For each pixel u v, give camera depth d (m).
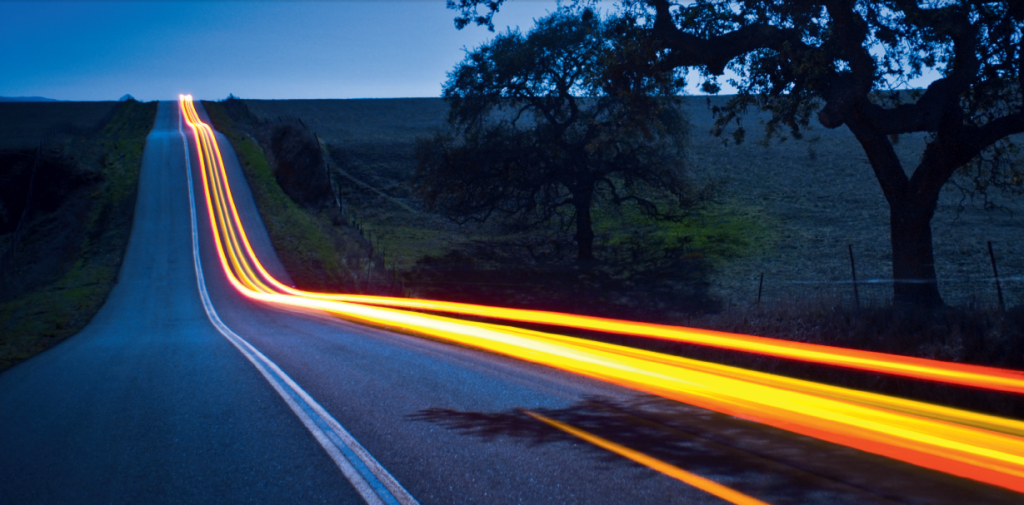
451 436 5.71
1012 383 6.40
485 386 8.04
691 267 34.50
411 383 8.40
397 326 18.11
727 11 13.38
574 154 35.94
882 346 9.21
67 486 4.96
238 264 41.19
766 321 11.84
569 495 4.15
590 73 14.71
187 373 10.23
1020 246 28.17
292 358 11.35
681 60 13.94
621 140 34.62
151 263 41.41
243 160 71.81
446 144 40.00
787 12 12.63
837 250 33.44
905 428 5.57
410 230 53.50
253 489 4.61
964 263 25.92
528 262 40.91
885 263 29.03
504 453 5.14
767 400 6.92
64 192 58.09
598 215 51.94
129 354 13.99
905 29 12.30
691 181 40.25
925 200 13.85
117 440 6.27
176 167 67.88
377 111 118.56
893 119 13.04
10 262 43.47
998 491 3.97
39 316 28.33
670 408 6.58
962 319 9.02
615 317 25.30
